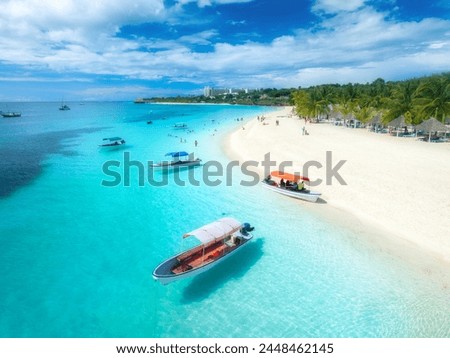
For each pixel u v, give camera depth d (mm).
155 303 14297
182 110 153500
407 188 23969
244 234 18562
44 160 40875
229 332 12625
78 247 18969
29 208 24797
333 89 91188
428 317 12875
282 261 17156
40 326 12906
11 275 16219
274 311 13680
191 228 21250
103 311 13797
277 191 26922
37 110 178000
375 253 17266
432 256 16547
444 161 30484
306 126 63781
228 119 96062
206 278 15930
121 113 135750
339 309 13648
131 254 18203
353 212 22062
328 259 17109
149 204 25469
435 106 42000
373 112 55781
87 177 33000
